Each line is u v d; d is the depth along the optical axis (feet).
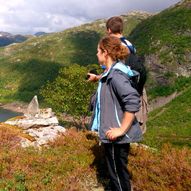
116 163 7.41
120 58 7.18
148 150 11.90
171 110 205.36
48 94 77.51
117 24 8.54
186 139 150.71
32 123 15.74
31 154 11.07
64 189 8.86
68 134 12.89
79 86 72.08
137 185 9.38
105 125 7.00
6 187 8.68
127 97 6.63
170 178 9.46
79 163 10.46
